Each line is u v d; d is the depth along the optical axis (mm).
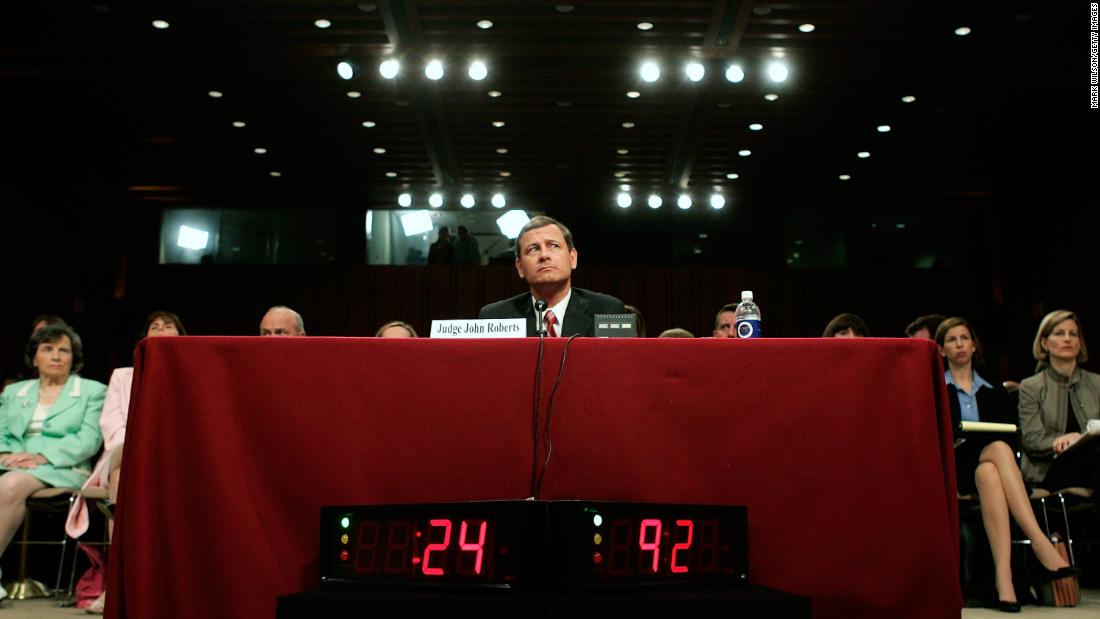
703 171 9133
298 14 6211
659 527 1299
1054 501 3498
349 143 8484
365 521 1348
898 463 1512
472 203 9547
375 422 1514
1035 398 3662
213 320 9430
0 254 7434
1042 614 2852
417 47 6629
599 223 10039
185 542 1462
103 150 8656
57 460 3486
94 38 6543
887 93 7305
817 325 9469
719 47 6602
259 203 10023
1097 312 7703
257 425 1504
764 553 1482
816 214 10086
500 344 1544
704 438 1519
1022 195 9086
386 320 9453
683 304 9555
